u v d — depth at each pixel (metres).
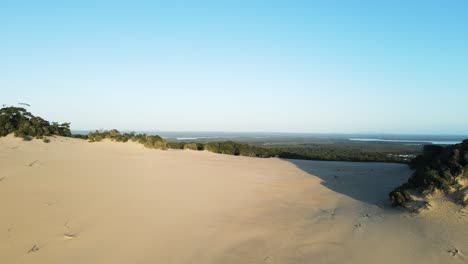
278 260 6.16
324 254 6.38
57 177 10.95
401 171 16.11
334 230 7.69
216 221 8.38
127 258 5.98
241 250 6.62
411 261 5.81
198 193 11.05
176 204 9.52
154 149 20.59
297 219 8.73
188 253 6.37
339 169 18.55
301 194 11.84
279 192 12.10
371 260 5.98
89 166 13.35
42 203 8.36
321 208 9.83
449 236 6.50
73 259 5.80
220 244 6.90
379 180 14.34
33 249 6.04
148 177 12.72
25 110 18.53
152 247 6.51
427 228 7.02
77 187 10.10
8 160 12.37
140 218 8.06
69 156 14.93
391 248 6.39
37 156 13.88
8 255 5.76
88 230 7.07
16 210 7.72
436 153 14.84
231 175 14.87
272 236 7.45
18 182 9.79
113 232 7.07
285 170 17.48
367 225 7.82
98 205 8.69
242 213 9.23
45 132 18.44
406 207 8.41
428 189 8.62
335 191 12.24
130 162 15.36
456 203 7.70
